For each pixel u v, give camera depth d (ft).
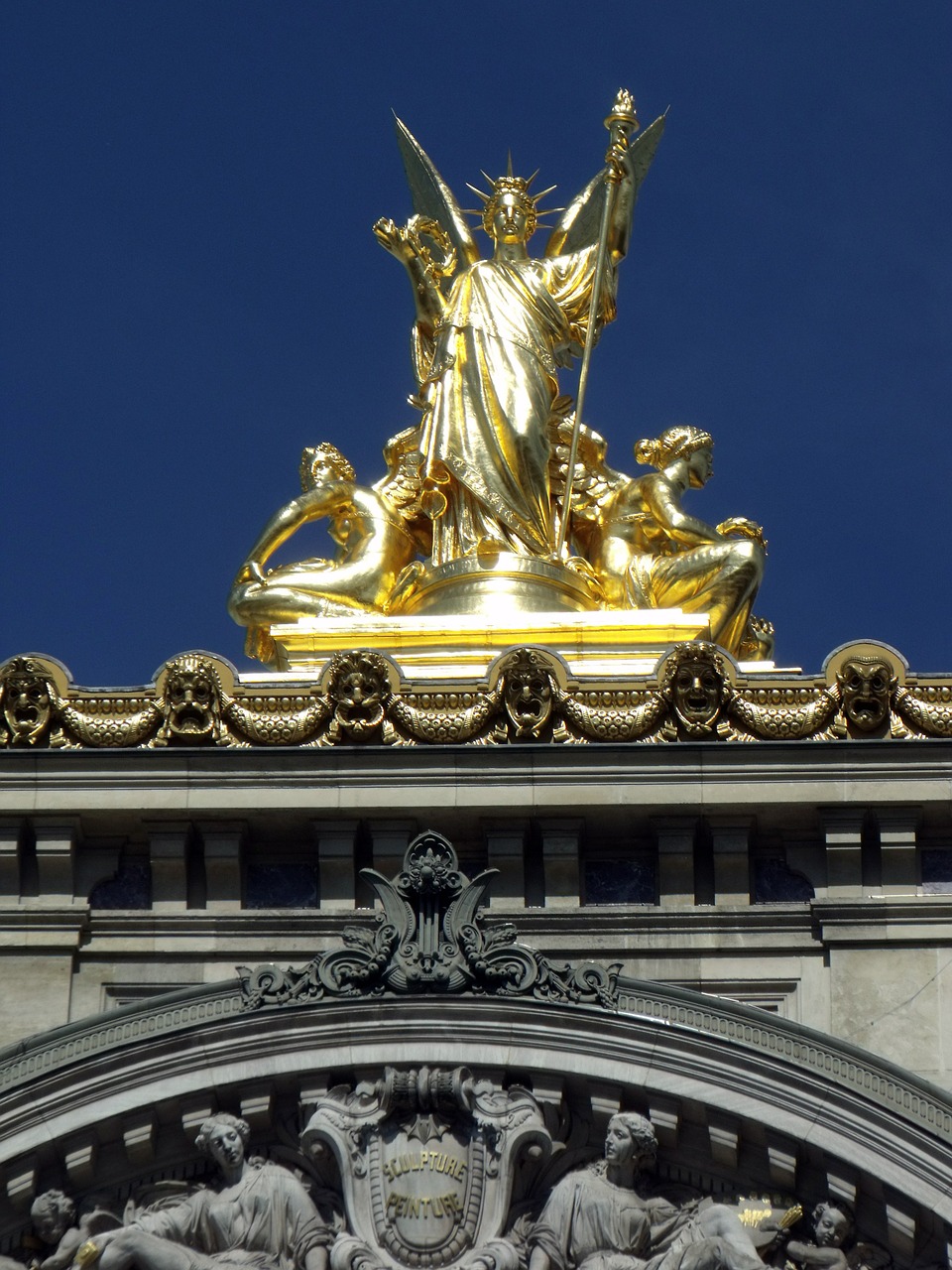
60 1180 170.60
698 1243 167.53
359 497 211.41
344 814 178.60
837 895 177.37
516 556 207.00
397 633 200.34
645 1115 169.89
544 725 180.24
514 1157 168.96
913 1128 167.22
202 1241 169.17
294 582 205.87
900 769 178.40
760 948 176.35
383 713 180.34
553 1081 170.30
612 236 220.84
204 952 177.17
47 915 177.47
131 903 178.81
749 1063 168.96
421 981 170.91
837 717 179.93
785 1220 168.45
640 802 177.99
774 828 178.81
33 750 178.91
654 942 176.55
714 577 205.26
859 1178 167.73
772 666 197.26
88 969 177.17
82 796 178.40
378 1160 169.48
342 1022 170.71
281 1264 168.45
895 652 181.06
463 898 172.96
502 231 221.66
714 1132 168.96
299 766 179.11
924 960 175.83
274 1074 170.30
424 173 224.94
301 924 177.37
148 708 180.34
